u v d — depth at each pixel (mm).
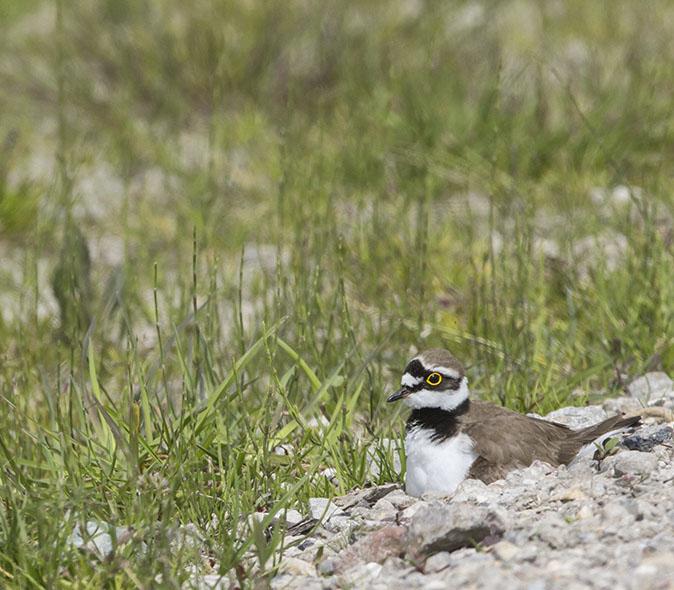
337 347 12305
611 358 11703
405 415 10852
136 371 10195
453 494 8516
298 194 17188
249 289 14969
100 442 9547
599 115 19812
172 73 22688
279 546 8102
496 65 22062
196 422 9352
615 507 7199
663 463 8297
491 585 6402
